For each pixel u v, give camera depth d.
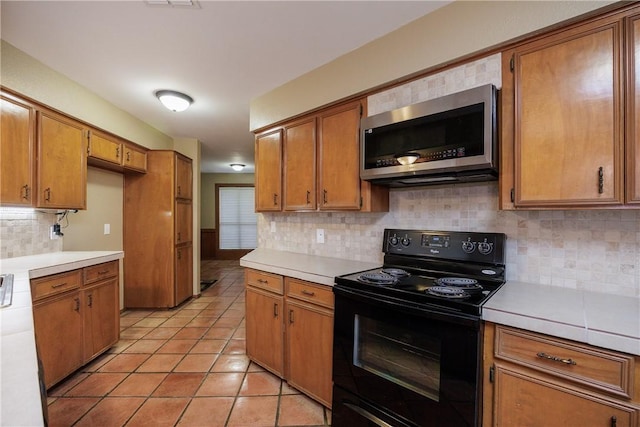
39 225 2.54
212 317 3.54
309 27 1.83
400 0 1.59
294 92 2.46
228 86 2.63
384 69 1.88
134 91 2.75
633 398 0.91
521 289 1.45
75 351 2.21
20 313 0.83
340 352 1.66
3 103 1.98
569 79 1.27
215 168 7.24
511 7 1.40
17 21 1.76
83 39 1.95
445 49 1.62
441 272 1.77
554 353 1.04
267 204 2.69
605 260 1.40
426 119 1.60
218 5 1.63
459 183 1.82
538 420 1.07
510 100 1.43
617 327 0.98
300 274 1.96
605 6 1.17
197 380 2.19
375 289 1.50
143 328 3.19
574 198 1.25
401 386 1.39
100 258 2.45
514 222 1.63
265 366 2.27
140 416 1.80
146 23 1.79
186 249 4.16
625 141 1.15
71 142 2.52
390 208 2.14
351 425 1.59
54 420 1.76
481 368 1.19
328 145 2.20
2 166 1.98
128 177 3.74
